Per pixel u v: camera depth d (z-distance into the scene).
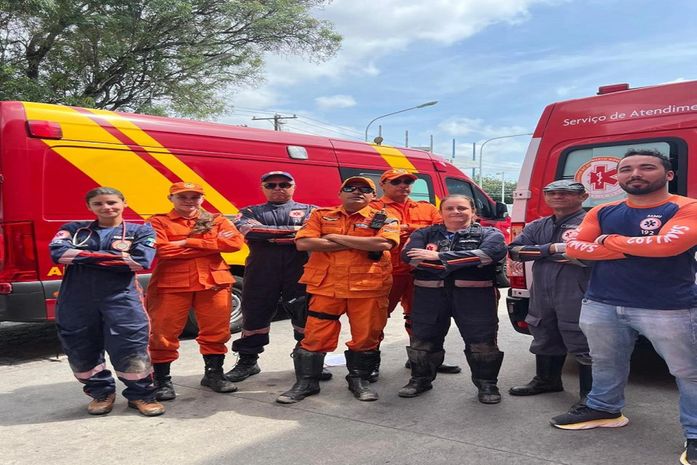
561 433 3.67
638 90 4.59
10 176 5.24
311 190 7.45
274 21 13.74
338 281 4.27
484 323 4.24
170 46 13.39
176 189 4.34
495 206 9.90
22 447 3.53
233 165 6.77
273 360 5.57
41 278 5.37
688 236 3.01
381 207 5.15
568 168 4.88
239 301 7.04
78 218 5.58
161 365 4.38
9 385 4.84
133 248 3.92
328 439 3.61
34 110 5.42
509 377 4.93
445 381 4.84
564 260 3.97
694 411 3.21
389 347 6.08
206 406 4.25
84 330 3.93
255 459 3.34
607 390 3.62
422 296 4.39
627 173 3.24
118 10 11.83
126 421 3.95
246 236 4.75
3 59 11.95
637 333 3.57
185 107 14.34
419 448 3.46
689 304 3.19
